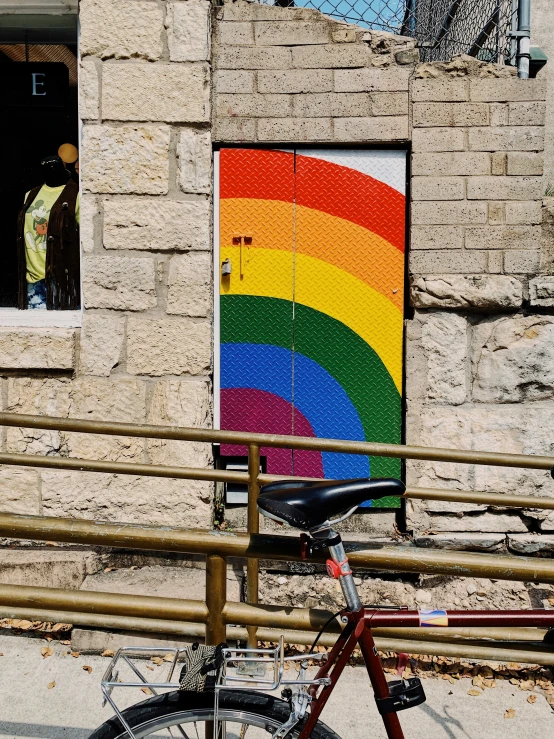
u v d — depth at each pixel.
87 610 2.07
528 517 4.50
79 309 4.66
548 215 4.47
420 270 4.47
